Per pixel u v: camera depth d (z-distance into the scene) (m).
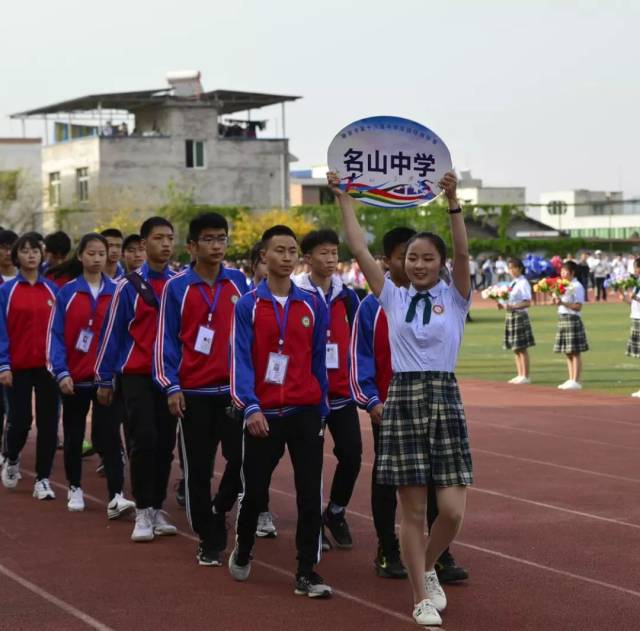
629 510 9.45
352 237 6.66
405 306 6.46
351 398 8.12
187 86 67.88
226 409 7.80
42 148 70.38
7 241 11.51
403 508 6.46
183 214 62.25
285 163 69.50
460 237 6.52
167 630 6.34
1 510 9.65
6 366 10.15
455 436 6.35
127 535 8.70
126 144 66.31
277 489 10.39
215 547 7.78
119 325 8.73
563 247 73.44
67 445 9.66
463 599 6.90
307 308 7.09
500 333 32.50
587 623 6.42
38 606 6.82
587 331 31.52
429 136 6.71
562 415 15.23
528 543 8.32
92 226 63.88
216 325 7.89
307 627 6.37
